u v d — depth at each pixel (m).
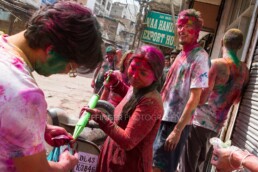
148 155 2.17
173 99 3.02
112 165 2.19
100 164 2.36
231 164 1.85
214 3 8.46
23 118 1.18
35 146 1.23
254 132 2.86
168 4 14.76
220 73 3.35
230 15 7.34
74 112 8.80
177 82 3.01
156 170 2.97
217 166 1.92
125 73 3.47
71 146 1.79
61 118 2.84
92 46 1.32
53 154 1.78
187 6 9.53
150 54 2.06
